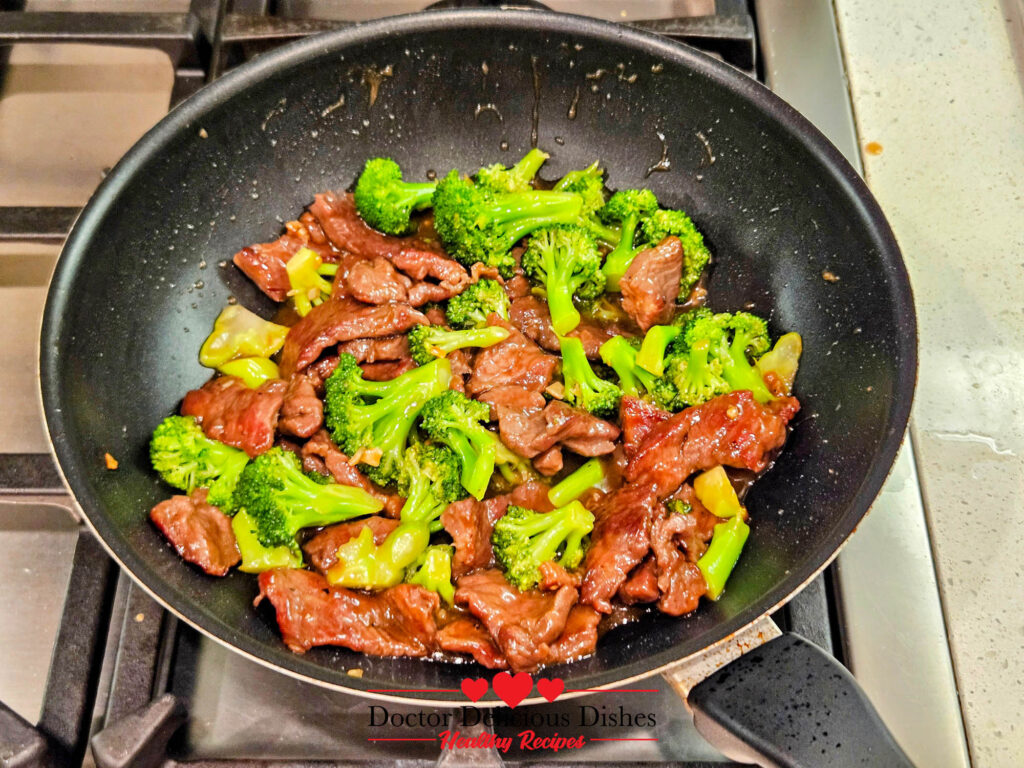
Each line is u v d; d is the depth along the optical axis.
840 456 0.26
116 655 0.24
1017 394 0.29
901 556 0.26
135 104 0.35
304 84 0.29
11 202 0.33
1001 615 0.26
